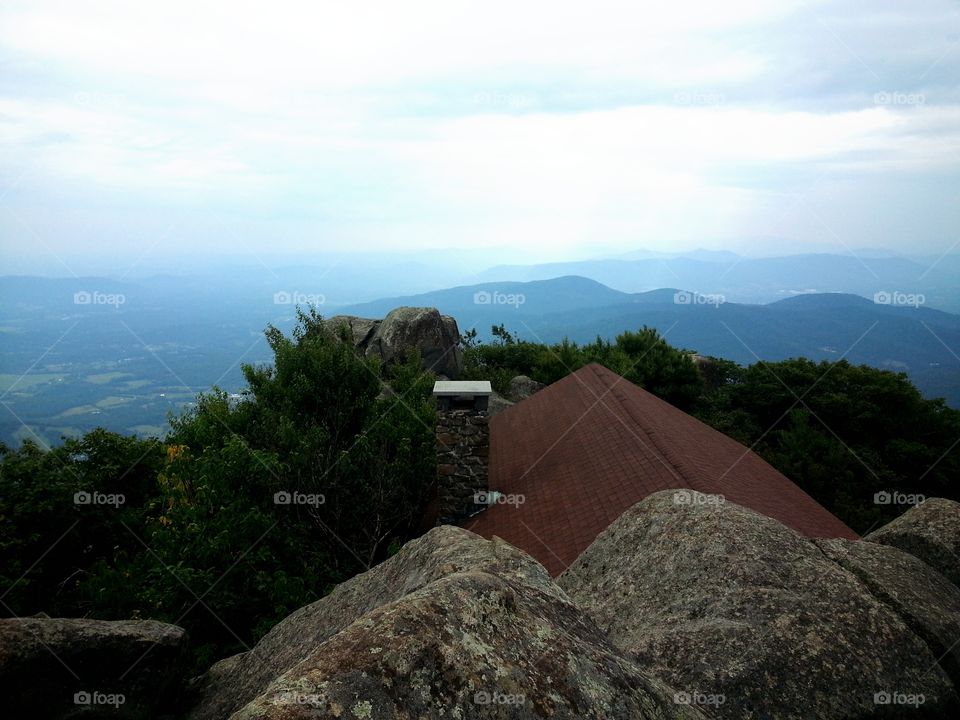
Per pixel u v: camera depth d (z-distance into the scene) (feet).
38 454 47.57
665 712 9.32
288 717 6.82
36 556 44.65
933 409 111.55
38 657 16.17
